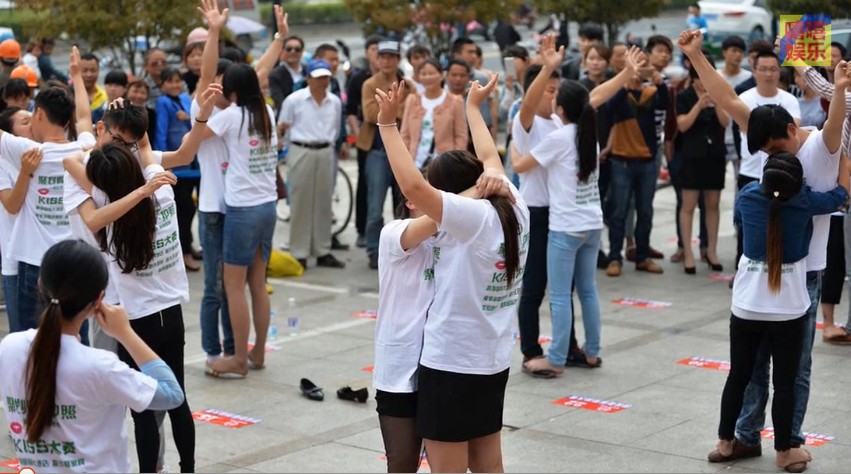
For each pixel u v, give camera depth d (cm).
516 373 1009
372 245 1437
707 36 2750
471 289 580
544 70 947
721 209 1802
